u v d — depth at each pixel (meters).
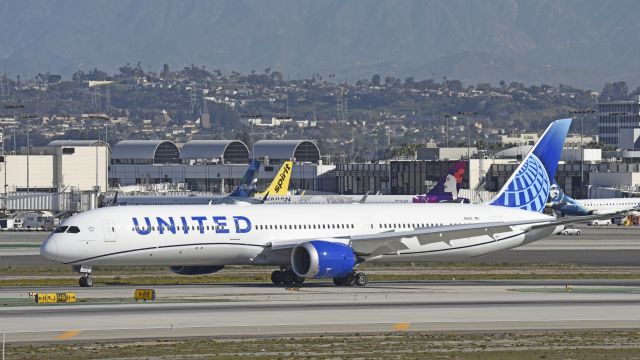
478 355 169.88
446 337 185.12
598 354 171.25
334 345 176.88
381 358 167.00
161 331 188.25
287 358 166.12
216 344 176.75
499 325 198.12
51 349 171.38
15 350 170.62
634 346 178.12
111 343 176.88
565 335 187.75
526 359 167.25
